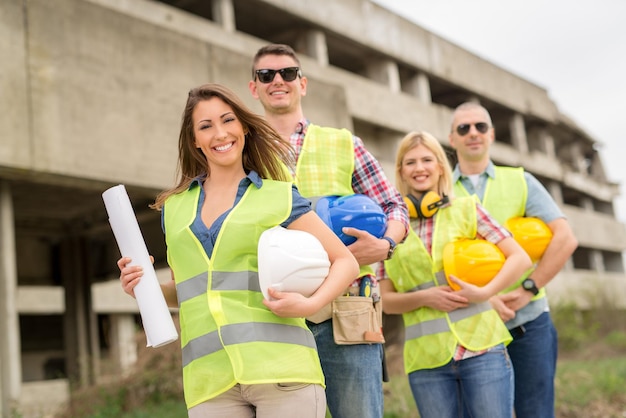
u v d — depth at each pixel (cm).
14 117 1086
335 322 339
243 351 254
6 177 1116
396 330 1641
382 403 351
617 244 3872
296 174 365
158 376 1095
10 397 1146
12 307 1174
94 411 1048
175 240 276
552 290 2978
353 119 2200
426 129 2448
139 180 1230
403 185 438
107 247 1803
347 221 339
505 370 396
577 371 1181
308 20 2175
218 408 261
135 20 1272
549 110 3462
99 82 1200
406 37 2566
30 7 1128
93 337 1800
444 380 404
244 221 266
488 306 405
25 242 1803
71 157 1143
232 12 1981
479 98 3047
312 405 261
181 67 1330
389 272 429
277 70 381
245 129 293
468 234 419
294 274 256
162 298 279
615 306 2512
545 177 3428
